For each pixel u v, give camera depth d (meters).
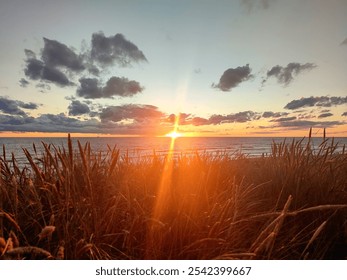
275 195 2.83
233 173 3.74
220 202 2.44
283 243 2.04
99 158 2.71
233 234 1.97
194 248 1.92
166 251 1.93
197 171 3.32
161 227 1.89
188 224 2.01
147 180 3.24
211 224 2.01
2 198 2.04
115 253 1.96
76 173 2.45
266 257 1.82
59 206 1.97
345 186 2.93
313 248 2.16
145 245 1.95
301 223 2.36
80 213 1.94
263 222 2.32
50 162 2.33
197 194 2.34
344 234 2.19
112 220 2.04
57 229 1.80
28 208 2.11
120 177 2.89
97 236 1.85
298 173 2.81
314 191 2.65
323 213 2.37
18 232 1.85
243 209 2.46
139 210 2.08
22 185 2.36
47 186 2.06
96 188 2.38
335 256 2.15
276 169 3.24
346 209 2.38
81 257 1.75
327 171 3.00
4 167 2.40
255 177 3.47
